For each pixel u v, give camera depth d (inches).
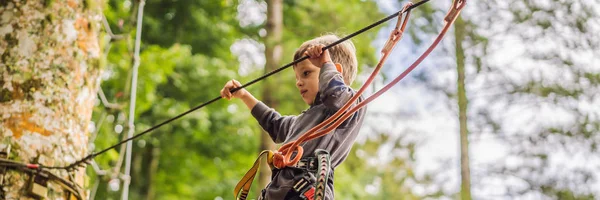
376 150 559.5
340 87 151.9
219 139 597.9
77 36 199.8
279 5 508.7
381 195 595.5
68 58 196.9
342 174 570.3
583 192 476.1
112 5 530.3
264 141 485.1
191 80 582.6
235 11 606.9
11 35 192.9
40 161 186.5
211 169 609.0
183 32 602.5
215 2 606.2
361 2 535.8
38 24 195.0
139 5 296.4
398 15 144.1
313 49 154.5
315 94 164.1
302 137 149.9
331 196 153.1
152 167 610.5
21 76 190.4
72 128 194.2
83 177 195.2
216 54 605.6
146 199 608.1
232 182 609.6
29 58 192.1
